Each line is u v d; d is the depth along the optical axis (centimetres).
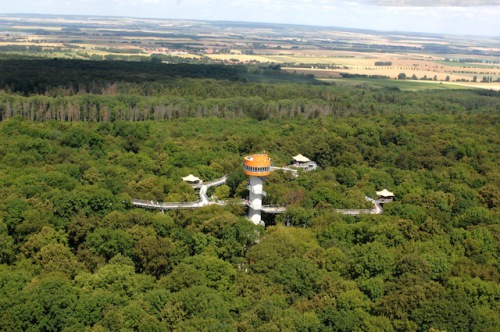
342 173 19238
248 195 16712
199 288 10475
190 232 13412
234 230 13375
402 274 11519
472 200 17100
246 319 9650
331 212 15438
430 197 16562
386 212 15612
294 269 11400
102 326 9362
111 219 13662
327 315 9788
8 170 17088
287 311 9762
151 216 14250
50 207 14062
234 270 11631
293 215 15212
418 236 13600
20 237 12900
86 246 12794
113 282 10756
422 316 9638
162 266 12275
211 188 17838
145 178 17462
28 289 10069
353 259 11869
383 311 10062
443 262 11794
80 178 17400
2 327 9138
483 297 10388
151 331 9388
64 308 9719
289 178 18338
